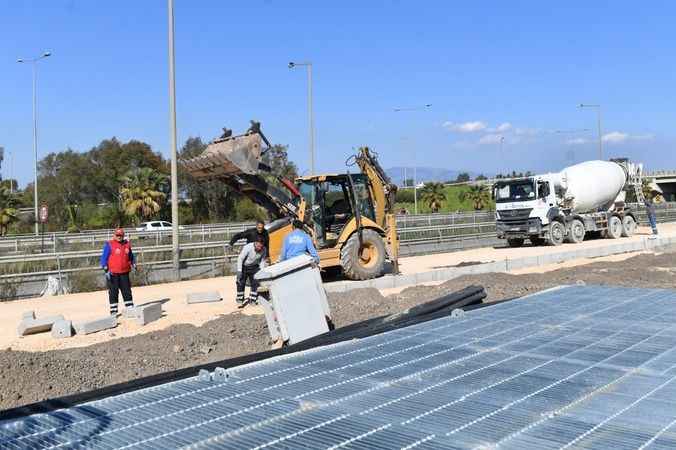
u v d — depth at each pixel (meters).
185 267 19.06
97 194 70.19
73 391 7.86
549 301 6.91
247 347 9.79
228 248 21.30
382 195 16.91
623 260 19.89
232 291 15.40
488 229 32.16
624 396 3.53
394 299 13.27
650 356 4.41
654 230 31.02
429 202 69.12
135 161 70.50
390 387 3.87
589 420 3.16
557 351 4.63
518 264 19.05
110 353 9.16
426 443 2.93
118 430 3.25
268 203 15.52
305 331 8.51
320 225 15.71
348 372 4.26
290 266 8.49
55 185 69.06
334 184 16.38
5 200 45.81
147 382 4.42
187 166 15.04
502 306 6.67
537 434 2.99
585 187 28.81
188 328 10.64
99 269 17.45
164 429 3.25
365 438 3.02
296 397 3.73
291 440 3.03
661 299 6.91
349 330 6.46
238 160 14.00
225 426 3.27
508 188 27.86
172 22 18.81
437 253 26.52
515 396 3.58
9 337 10.68
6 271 17.09
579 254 21.42
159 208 55.62
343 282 15.25
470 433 3.04
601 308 6.39
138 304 13.61
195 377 4.29
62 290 16.44
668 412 3.25
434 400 3.57
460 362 4.41
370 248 16.42
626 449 2.79
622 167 31.31
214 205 68.75
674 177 73.31
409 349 4.86
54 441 3.11
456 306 7.58
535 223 26.97
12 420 3.47
